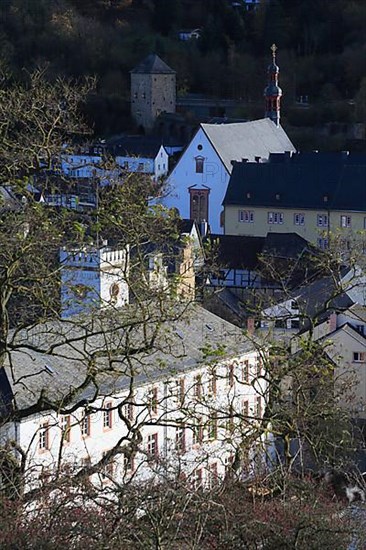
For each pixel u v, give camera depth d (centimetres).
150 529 5259
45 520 5406
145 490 5509
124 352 6288
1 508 5506
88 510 5538
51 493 6028
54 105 8231
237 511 5594
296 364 6806
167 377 8412
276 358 7094
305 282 10762
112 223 6644
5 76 10638
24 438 8788
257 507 5741
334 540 5709
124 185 7206
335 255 8406
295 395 6662
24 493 6184
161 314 6444
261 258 9831
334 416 7056
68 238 7075
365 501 6669
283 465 6525
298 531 5525
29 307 7094
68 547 5247
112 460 6931
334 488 7212
